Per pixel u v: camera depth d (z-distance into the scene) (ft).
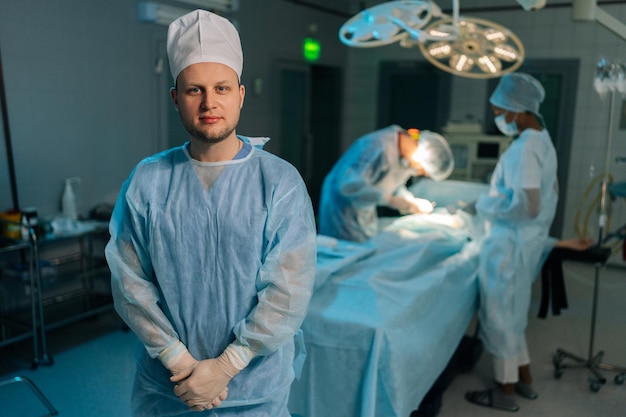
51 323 10.13
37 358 9.75
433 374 7.57
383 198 10.92
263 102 15.71
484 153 14.69
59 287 11.35
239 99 4.25
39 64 10.30
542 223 8.57
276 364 4.51
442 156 10.58
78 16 10.83
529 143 8.09
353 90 18.56
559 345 10.33
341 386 6.70
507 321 8.57
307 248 4.24
